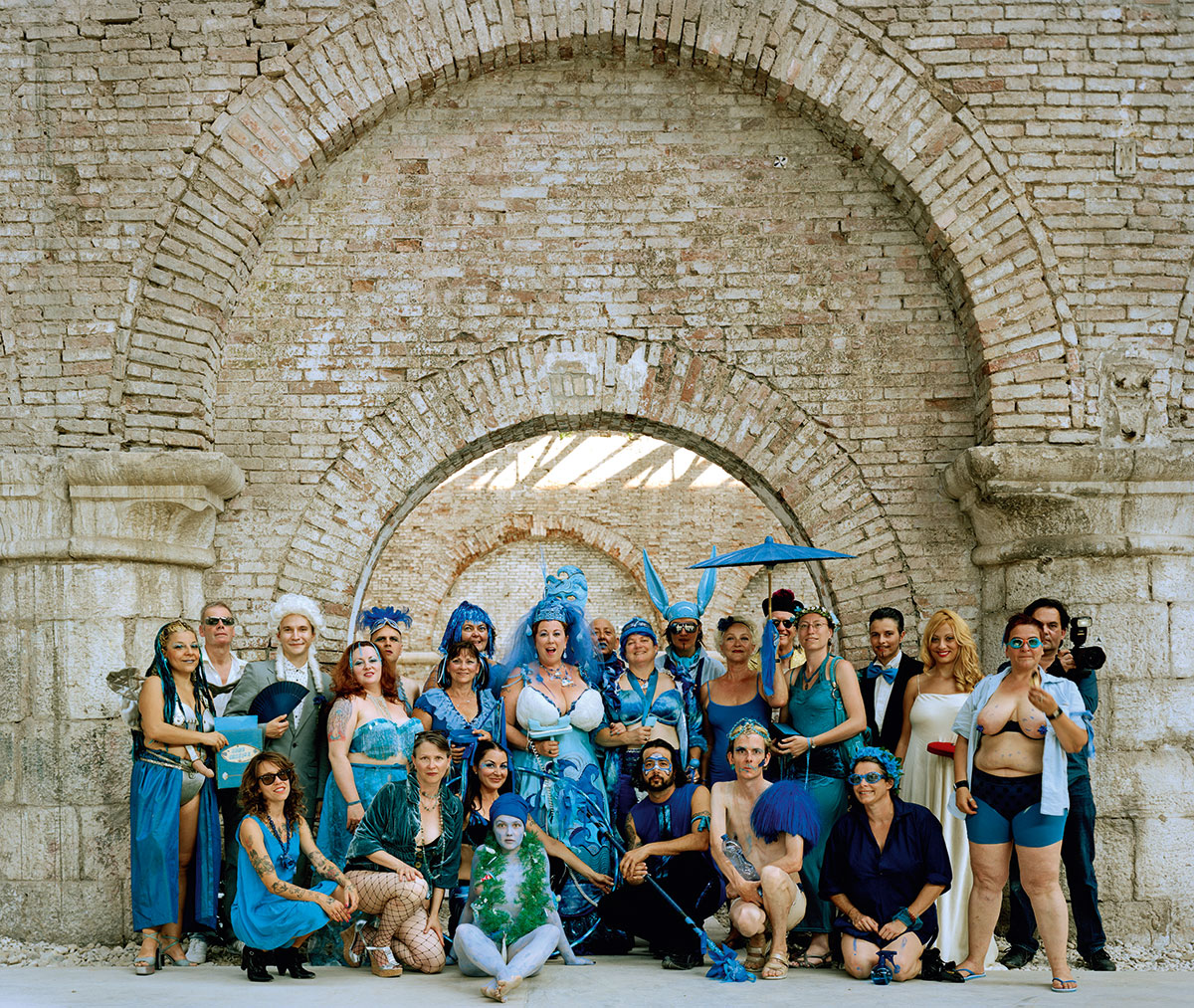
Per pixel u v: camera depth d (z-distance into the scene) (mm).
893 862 5426
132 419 6816
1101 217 6891
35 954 6254
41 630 6641
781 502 7301
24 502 6660
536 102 7281
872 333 7211
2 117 6902
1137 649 6668
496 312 7223
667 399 7211
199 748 5789
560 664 6242
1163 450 6648
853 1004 4719
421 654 16547
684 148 7285
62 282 6844
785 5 6953
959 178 6906
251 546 7074
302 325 7195
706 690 6359
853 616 7086
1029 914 5969
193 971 5633
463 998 4832
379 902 5371
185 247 6887
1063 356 6844
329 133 6949
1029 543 6730
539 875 5359
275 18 6930
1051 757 5227
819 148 7285
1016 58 6914
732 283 7242
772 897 5383
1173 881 6531
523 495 17016
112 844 6531
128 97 6910
